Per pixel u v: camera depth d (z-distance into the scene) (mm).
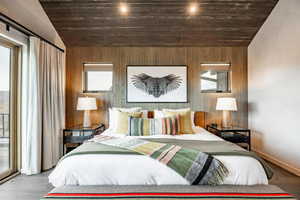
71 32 3744
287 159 3080
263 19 3514
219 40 3963
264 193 1732
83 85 4113
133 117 3180
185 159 1897
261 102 3703
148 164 1848
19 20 2709
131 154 1920
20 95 2986
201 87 4156
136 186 1823
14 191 2393
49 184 2586
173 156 1916
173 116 3172
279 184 2596
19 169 2973
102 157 1891
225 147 2189
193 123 3775
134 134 3008
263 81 3639
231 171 1855
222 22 3559
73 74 4082
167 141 2473
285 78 3086
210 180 1831
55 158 3398
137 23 3572
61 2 3184
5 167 2904
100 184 1837
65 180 1824
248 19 3504
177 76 4086
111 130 3422
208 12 3371
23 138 2969
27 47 2961
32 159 2910
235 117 4129
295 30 2877
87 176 1833
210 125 4039
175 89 4086
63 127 3717
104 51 4094
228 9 3320
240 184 1855
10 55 2902
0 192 2367
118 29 3689
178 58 4098
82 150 2025
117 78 4090
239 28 3684
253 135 3986
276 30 3270
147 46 4090
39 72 2988
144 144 2211
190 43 4020
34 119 2900
